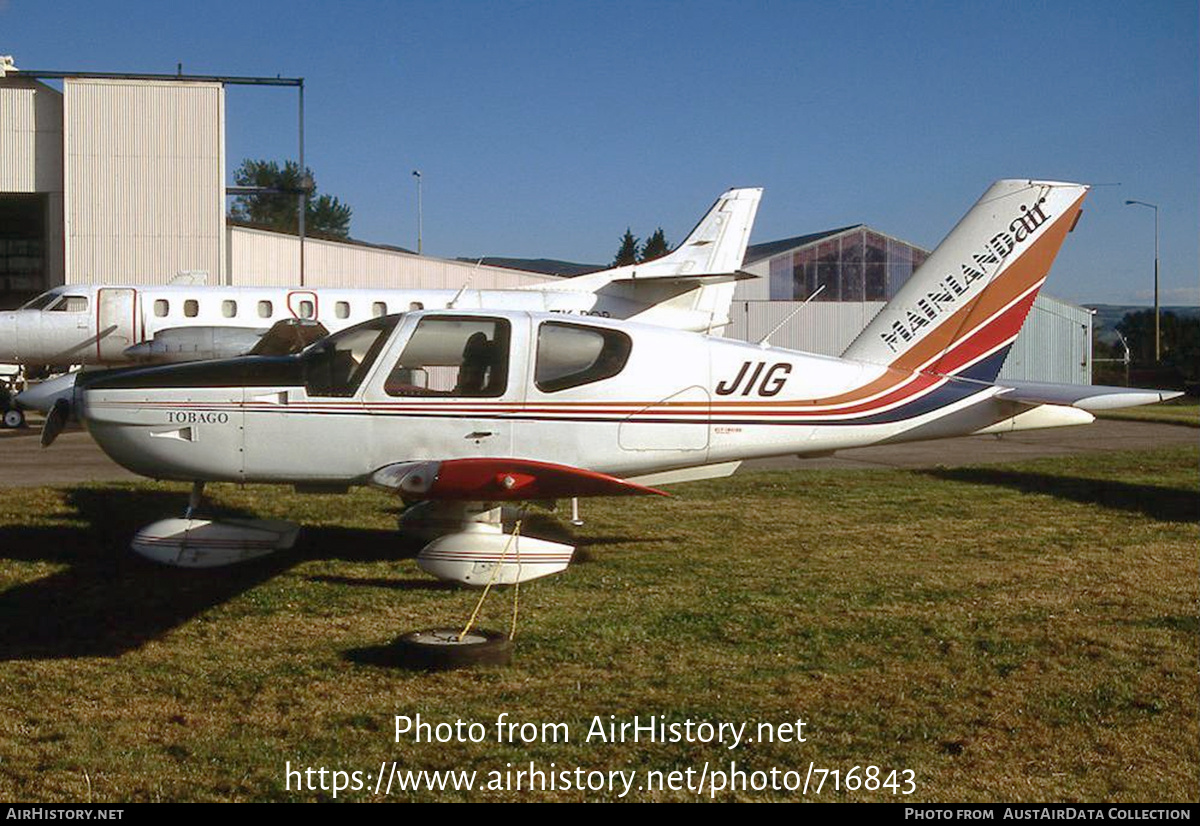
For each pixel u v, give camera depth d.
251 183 105.25
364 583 7.57
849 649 6.09
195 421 7.64
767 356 8.28
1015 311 8.83
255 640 6.15
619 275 24.12
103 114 29.03
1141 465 14.75
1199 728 4.92
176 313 21.58
